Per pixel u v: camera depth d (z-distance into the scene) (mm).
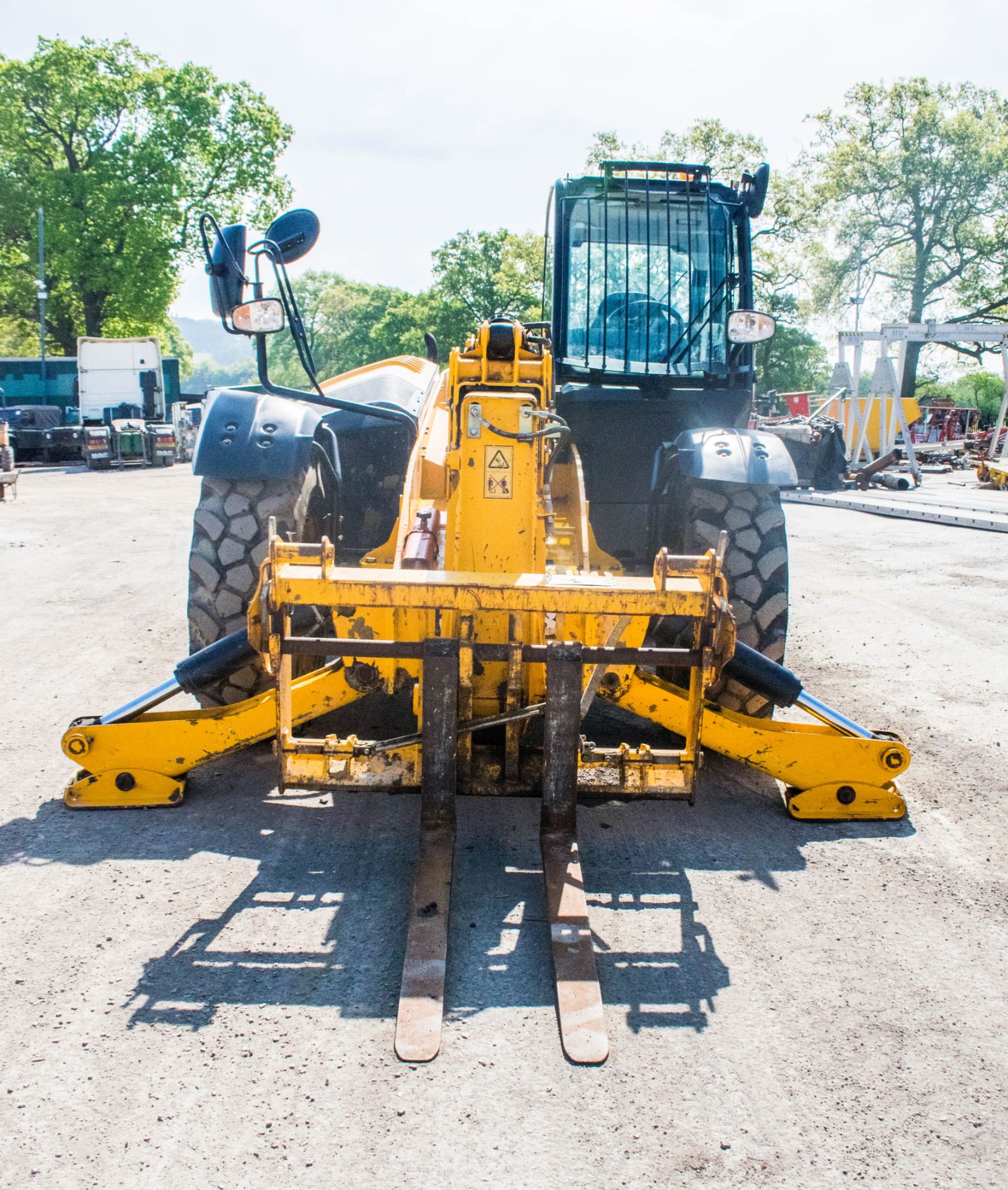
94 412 25891
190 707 4547
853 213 43000
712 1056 2234
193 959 2568
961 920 2844
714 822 3500
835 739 3471
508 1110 2047
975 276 43438
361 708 4516
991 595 7477
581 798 3031
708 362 4945
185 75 37062
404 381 5398
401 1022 2279
